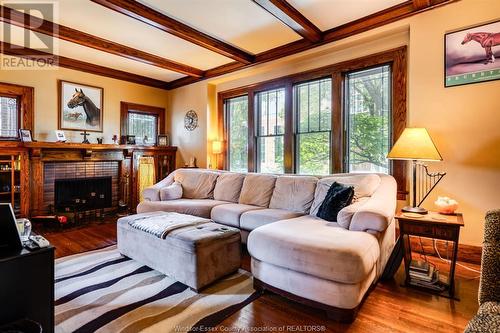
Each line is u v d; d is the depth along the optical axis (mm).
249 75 4844
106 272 2486
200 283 2135
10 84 4043
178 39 3828
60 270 2531
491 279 1283
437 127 2842
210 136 5363
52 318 1436
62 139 4426
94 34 3656
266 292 2143
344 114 3748
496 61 2541
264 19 3312
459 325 1719
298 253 1856
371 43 3455
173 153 5910
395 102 3268
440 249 2861
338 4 2975
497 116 2547
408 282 2238
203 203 3574
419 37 2938
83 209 4695
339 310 1743
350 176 2994
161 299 2023
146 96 5730
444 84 2797
